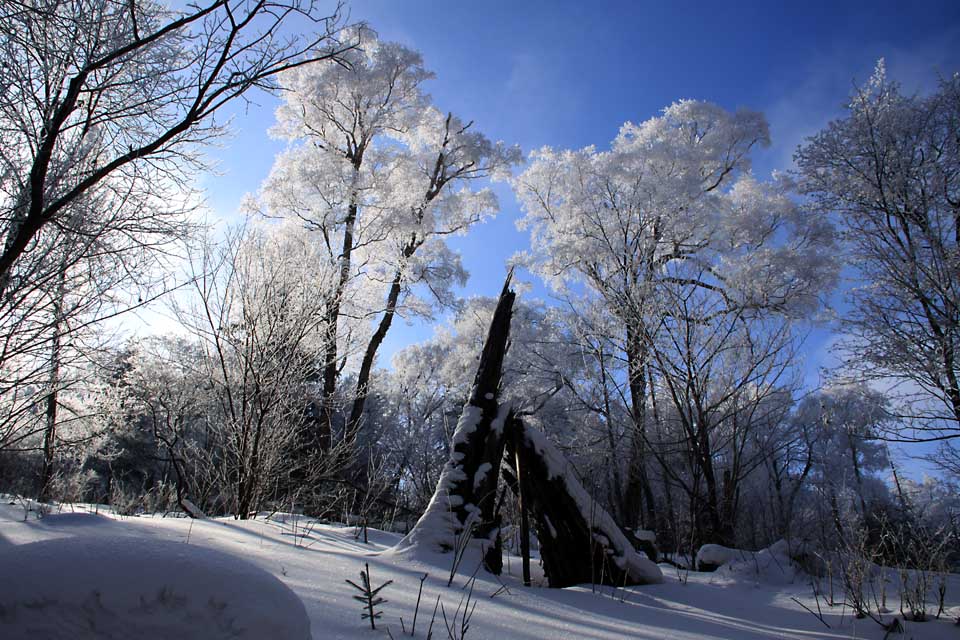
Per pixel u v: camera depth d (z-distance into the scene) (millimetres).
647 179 16062
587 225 16312
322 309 9195
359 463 11039
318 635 1908
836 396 10883
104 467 14820
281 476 8500
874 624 3523
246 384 8094
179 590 1347
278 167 16547
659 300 9789
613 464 11664
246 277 8484
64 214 4414
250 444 8062
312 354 9031
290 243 9398
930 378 8961
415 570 3559
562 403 15586
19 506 4855
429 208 17703
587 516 4598
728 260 15570
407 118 18062
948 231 9336
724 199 18797
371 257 16750
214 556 1493
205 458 8805
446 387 21656
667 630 2898
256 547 3824
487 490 4594
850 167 10719
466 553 4160
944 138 10414
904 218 9688
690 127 19797
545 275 17641
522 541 4434
